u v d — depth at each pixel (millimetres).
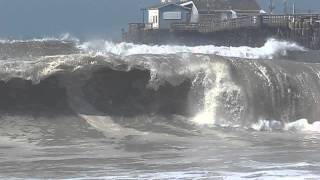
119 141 61781
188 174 46031
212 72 75125
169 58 75125
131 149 57750
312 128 73438
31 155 54000
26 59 73000
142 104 72625
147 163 50750
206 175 45625
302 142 63281
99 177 44906
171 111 73125
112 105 71750
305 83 79062
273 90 76625
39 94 69812
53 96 70250
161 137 64438
